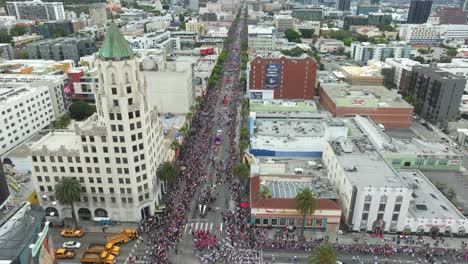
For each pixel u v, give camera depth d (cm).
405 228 11056
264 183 12250
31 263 6425
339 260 9962
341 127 13850
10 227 6788
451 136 19600
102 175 10988
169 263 9800
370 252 10306
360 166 11994
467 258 10094
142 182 11312
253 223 11394
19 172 14162
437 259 10038
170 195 13012
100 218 11450
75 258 9988
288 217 11256
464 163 16150
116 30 9956
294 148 14400
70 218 11731
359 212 10894
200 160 15588
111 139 10475
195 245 10550
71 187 10638
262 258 10050
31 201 11844
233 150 16550
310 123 17075
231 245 10562
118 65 9750
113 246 10281
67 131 12406
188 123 18888
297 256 10144
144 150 10975
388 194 10588
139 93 10362
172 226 11306
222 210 12238
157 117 12500
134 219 11525
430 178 14188
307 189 10675
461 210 12038
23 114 17250
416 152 14725
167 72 18825
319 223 11288
